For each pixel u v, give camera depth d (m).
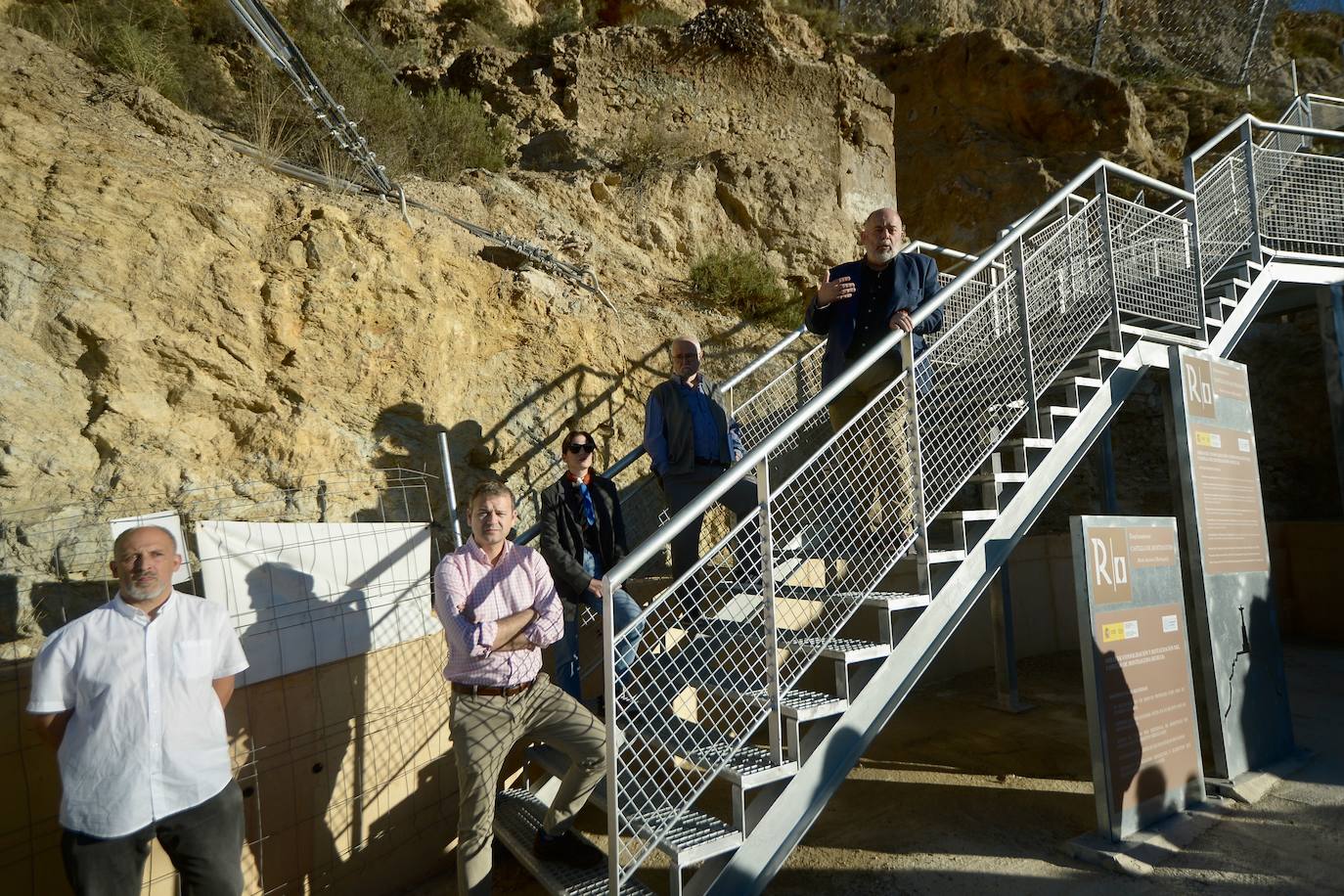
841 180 9.98
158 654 2.56
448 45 12.36
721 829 3.05
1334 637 8.57
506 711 3.19
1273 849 3.66
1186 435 4.69
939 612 3.77
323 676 3.49
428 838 3.92
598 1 15.12
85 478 3.89
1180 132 15.88
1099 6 19.47
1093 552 3.94
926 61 14.84
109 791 2.43
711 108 9.71
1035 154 14.02
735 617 4.16
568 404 6.09
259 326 4.62
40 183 4.14
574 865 3.29
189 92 5.90
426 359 5.29
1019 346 4.54
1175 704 4.21
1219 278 6.45
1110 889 3.44
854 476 3.81
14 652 3.14
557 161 8.69
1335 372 7.07
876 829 4.18
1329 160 7.20
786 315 8.11
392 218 5.42
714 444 4.60
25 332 3.89
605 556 4.23
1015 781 4.79
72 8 5.67
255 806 3.15
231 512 4.20
